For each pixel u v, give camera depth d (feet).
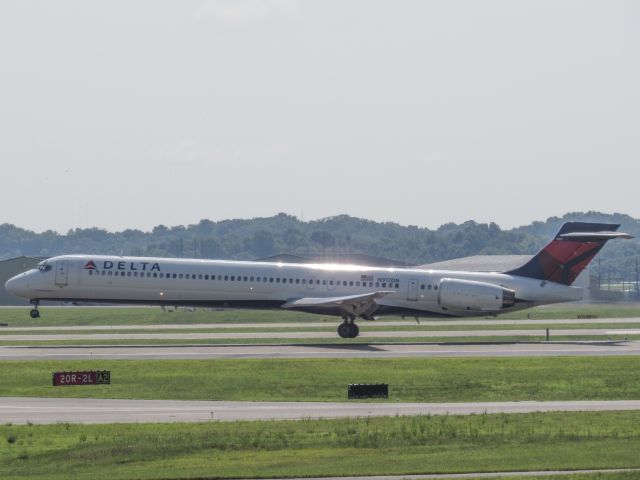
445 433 477.36
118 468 404.16
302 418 528.63
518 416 536.01
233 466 405.80
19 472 398.42
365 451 435.94
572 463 408.87
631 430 488.85
